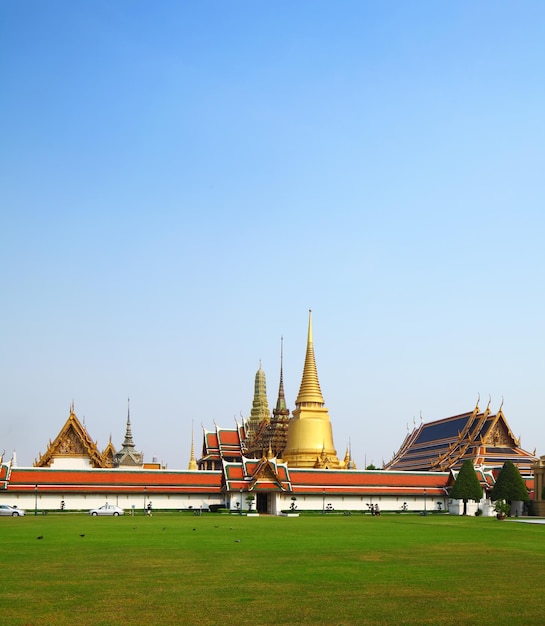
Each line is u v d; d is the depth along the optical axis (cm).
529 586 3731
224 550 5478
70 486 12669
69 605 3159
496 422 16100
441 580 3928
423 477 14250
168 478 13312
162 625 2794
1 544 5859
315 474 13650
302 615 2980
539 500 13138
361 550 5594
